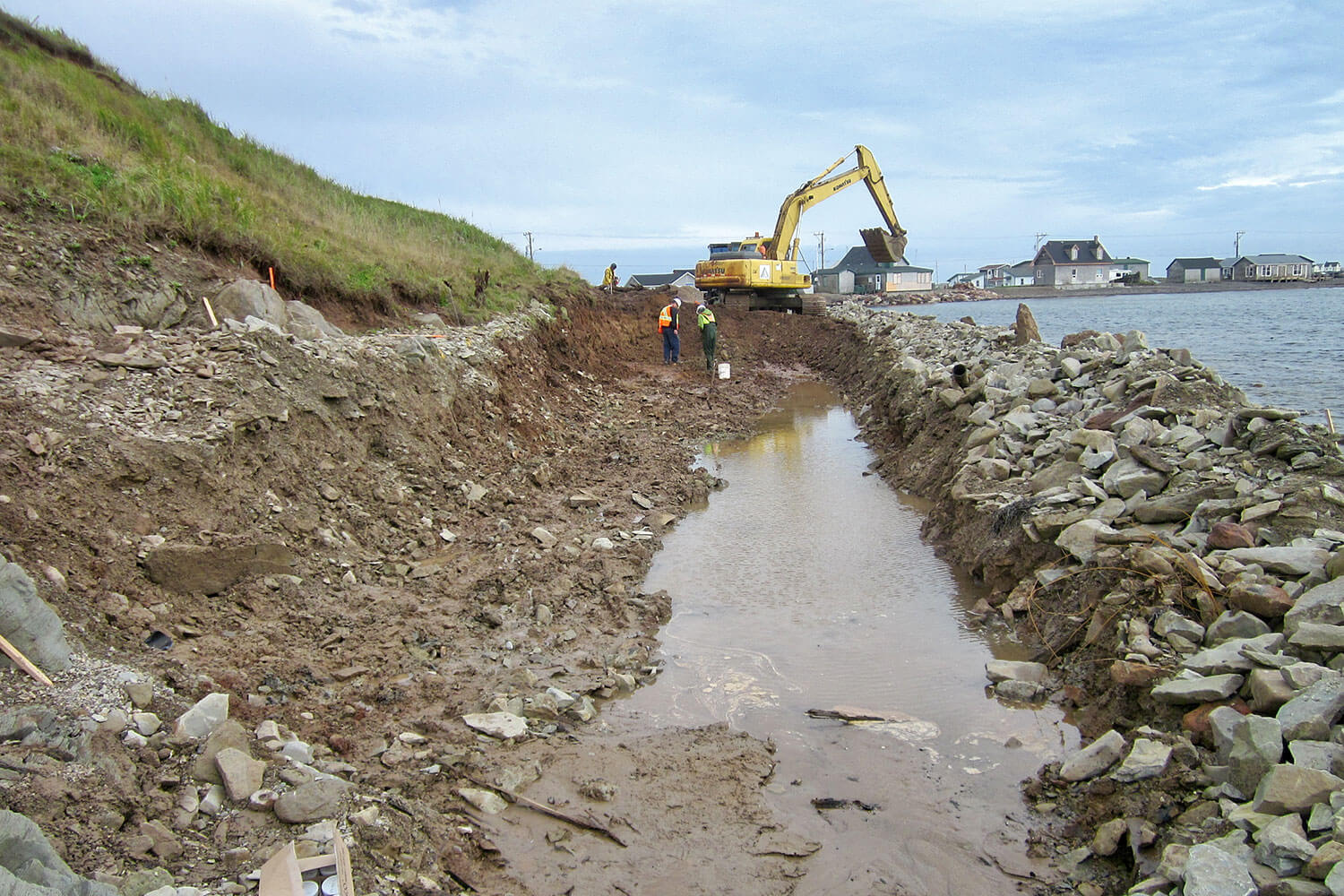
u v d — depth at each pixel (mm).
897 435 14375
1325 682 4363
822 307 32344
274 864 3461
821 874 4215
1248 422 7758
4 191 9109
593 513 10102
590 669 6328
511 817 4527
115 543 5797
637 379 20953
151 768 3945
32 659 4266
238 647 5648
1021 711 5750
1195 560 5902
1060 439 9406
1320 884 3312
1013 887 4129
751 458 14055
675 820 4586
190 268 10031
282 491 7555
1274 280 97688
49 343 7531
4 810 3059
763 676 6359
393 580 7387
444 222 24641
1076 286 102188
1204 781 4320
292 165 19484
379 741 5004
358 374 9516
